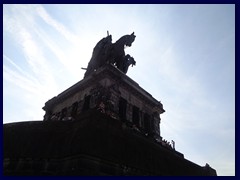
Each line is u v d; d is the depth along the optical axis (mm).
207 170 26469
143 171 16906
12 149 15164
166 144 28547
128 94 31250
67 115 31625
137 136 18656
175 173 20406
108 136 15789
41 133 15906
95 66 35188
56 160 14492
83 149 13703
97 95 27453
